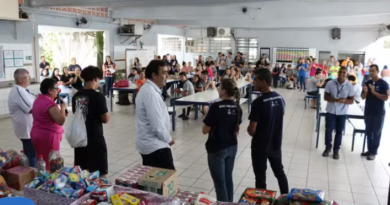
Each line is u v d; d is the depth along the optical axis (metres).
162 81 2.69
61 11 9.98
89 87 3.07
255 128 3.14
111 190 1.94
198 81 8.77
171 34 16.72
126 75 13.39
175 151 5.48
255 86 3.23
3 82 8.23
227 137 2.98
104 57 12.65
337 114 5.02
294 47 16.84
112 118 8.14
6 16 7.39
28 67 8.90
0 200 1.60
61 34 14.34
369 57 15.84
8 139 6.09
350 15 9.37
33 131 3.22
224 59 16.09
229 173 3.12
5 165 2.73
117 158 5.08
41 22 9.34
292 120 8.18
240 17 10.96
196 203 1.91
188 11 11.05
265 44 17.28
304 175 4.43
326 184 4.13
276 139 3.18
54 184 1.99
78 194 1.92
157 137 2.70
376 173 4.52
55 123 3.23
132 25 12.66
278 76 15.29
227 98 3.03
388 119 8.77
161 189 2.01
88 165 3.07
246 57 17.67
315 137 6.52
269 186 4.03
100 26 11.88
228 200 3.09
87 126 3.02
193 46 18.38
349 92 4.95
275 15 10.42
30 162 3.76
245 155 5.28
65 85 9.51
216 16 11.30
